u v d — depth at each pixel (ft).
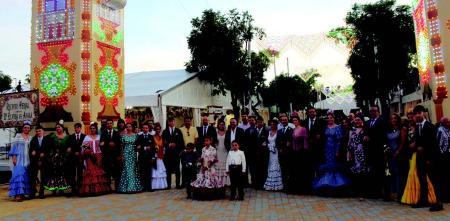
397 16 71.92
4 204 31.17
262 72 93.45
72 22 46.19
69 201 31.65
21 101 40.91
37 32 47.62
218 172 35.55
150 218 24.13
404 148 27.45
